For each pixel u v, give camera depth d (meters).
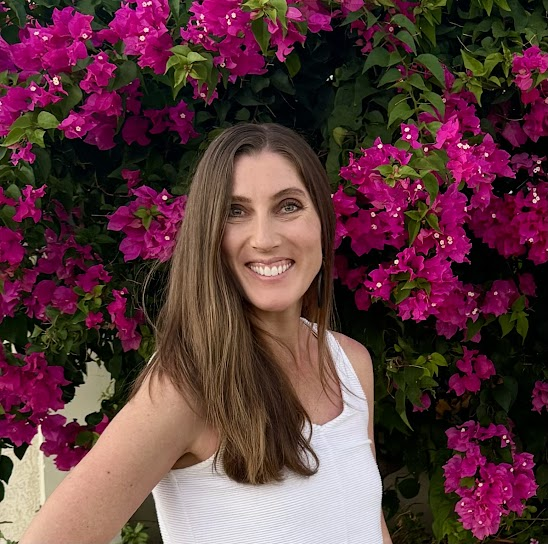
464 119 1.67
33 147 1.58
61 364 1.73
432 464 2.15
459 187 1.56
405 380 1.77
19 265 1.65
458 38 1.76
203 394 1.04
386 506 2.31
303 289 1.14
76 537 0.94
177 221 1.59
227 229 1.08
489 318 1.86
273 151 1.10
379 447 2.28
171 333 1.10
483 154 1.62
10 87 1.55
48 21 1.80
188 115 1.71
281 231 1.09
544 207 1.76
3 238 1.53
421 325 1.88
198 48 1.52
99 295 1.69
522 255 1.99
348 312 1.85
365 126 1.67
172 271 1.14
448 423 2.12
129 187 1.76
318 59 1.79
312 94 1.85
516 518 2.24
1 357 1.69
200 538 1.06
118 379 1.92
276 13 1.42
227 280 1.09
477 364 1.89
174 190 1.67
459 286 1.79
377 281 1.56
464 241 1.52
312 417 1.22
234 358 1.05
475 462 1.88
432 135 1.56
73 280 1.76
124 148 1.79
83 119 1.53
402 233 1.58
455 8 1.82
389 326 1.86
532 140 1.85
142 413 1.00
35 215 1.52
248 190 1.07
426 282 1.54
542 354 2.07
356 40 1.77
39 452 2.41
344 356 1.37
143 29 1.49
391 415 2.01
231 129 1.13
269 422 1.06
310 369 1.29
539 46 1.71
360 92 1.69
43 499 2.42
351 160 1.56
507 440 1.94
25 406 1.72
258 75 1.71
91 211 1.84
